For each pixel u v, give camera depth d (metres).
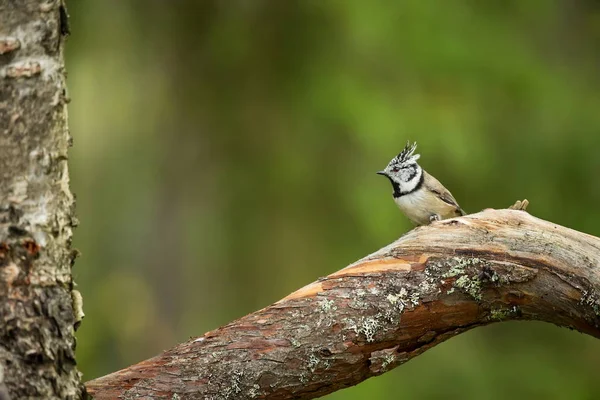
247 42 13.74
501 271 6.15
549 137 13.70
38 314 4.70
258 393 5.80
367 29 12.88
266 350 5.80
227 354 5.76
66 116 5.06
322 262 13.65
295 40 13.59
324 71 13.17
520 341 14.34
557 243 6.21
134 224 15.76
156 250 15.56
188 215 15.03
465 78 13.12
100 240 15.95
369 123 12.54
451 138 12.70
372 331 5.97
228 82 14.17
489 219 6.38
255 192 14.15
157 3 14.41
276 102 13.84
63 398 4.72
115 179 15.69
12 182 4.77
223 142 14.38
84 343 15.21
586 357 14.09
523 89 13.38
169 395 5.59
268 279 14.04
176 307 15.42
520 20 14.05
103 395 5.49
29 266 4.73
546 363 13.86
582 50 15.31
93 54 14.53
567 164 13.70
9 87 4.81
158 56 14.62
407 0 13.01
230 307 14.30
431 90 13.11
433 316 6.16
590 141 13.66
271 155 13.91
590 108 14.00
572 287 6.13
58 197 4.93
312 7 13.34
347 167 13.52
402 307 6.04
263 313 5.96
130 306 15.73
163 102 14.87
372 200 12.89
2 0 4.80
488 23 13.59
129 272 15.79
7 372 4.57
